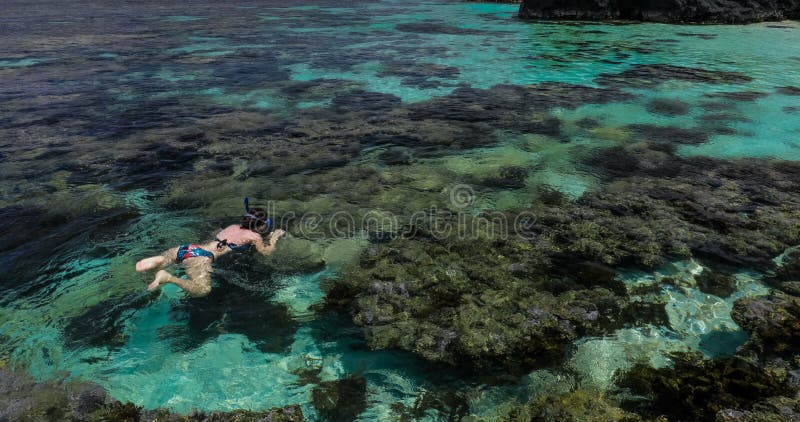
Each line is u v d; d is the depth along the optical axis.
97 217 6.54
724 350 4.14
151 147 9.18
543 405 3.63
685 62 16.27
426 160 8.63
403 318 4.60
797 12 24.92
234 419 3.55
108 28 27.39
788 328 4.36
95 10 39.81
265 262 5.49
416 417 3.57
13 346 4.19
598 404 3.61
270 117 11.11
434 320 4.55
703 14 24.27
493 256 5.59
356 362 4.11
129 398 3.72
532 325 4.45
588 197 7.11
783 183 7.45
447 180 7.80
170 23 29.89
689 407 3.56
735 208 6.62
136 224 6.37
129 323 4.53
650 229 6.08
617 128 10.19
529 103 12.02
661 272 5.25
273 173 8.06
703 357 4.06
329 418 3.58
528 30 24.42
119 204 6.91
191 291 4.97
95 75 15.43
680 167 8.18
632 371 3.93
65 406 3.61
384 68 16.31
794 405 3.52
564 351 4.16
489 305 4.75
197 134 9.94
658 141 9.43
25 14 36.41
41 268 5.37
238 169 8.21
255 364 4.08
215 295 4.94
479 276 5.21
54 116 11.16
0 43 21.84
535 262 5.45
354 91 13.40
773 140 9.40
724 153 8.78
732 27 23.27
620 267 5.34
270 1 49.22
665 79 14.11
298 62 17.45
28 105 12.04
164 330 4.46
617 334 4.35
